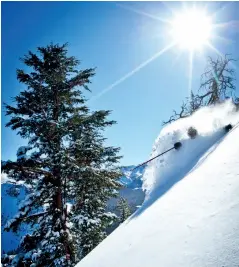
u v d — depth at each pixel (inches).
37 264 369.7
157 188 266.7
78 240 437.1
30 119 398.3
